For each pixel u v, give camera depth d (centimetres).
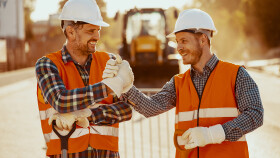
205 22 258
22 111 955
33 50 3381
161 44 1609
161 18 1709
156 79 1652
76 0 251
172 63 1620
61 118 233
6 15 2636
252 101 246
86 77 258
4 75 2177
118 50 1767
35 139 673
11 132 724
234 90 253
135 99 266
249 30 3703
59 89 233
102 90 228
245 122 240
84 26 247
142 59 1606
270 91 1267
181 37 260
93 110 248
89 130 250
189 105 261
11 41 2689
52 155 250
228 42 4222
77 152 245
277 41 3603
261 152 583
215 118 252
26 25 3812
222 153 247
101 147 252
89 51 253
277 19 3484
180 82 271
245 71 254
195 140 235
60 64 250
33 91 1373
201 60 261
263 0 3484
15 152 588
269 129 723
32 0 4184
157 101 273
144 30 1708
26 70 2659
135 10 1706
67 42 256
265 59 3581
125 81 234
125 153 550
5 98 1196
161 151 575
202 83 260
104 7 1778
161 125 752
